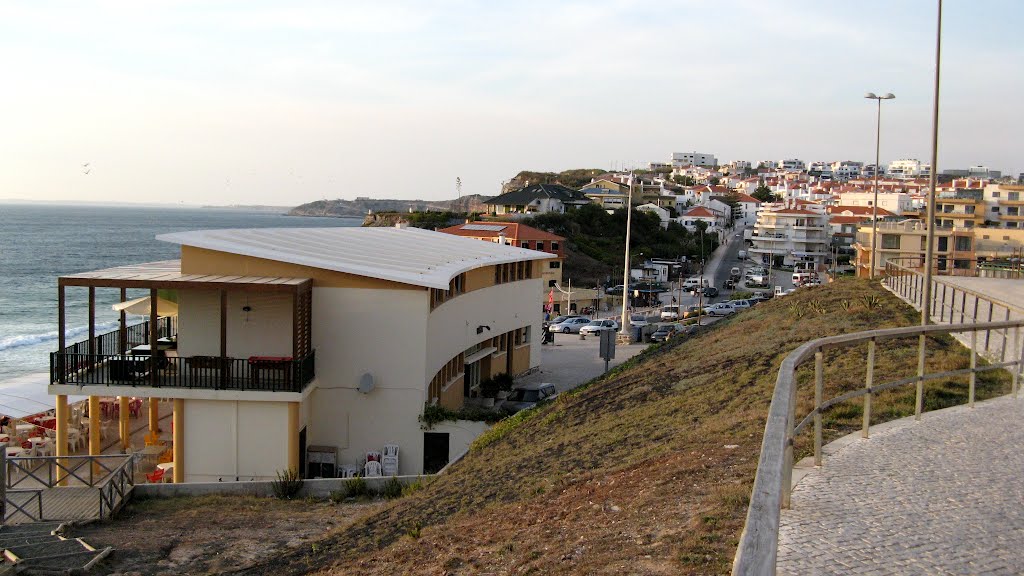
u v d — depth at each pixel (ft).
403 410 79.97
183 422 73.87
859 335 28.53
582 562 25.54
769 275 363.56
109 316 289.33
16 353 210.18
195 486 66.80
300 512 59.72
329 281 78.89
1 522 54.03
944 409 35.32
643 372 81.05
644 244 416.46
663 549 23.90
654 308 280.92
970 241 237.86
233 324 77.56
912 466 25.80
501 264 119.34
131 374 74.33
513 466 52.03
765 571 10.41
